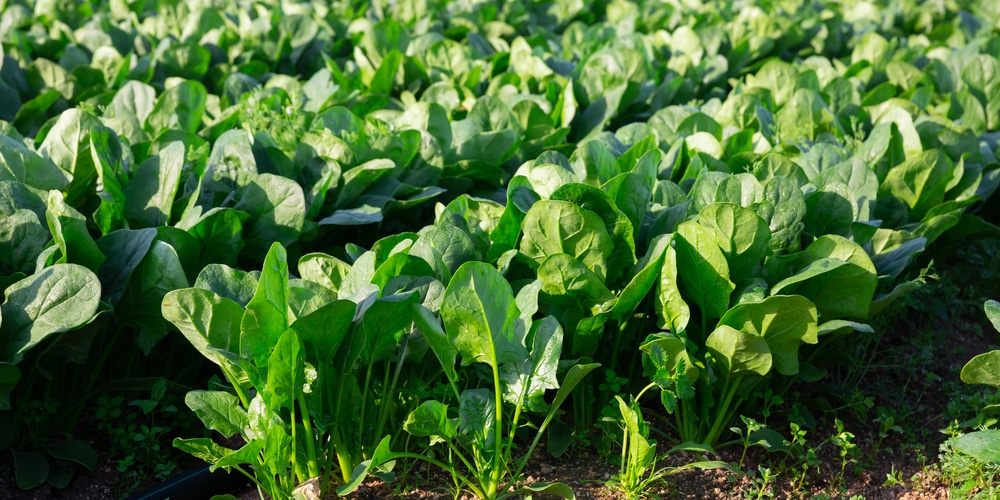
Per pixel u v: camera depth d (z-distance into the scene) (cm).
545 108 476
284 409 298
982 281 459
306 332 253
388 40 565
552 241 289
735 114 473
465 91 504
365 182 371
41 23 641
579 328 291
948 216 366
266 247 334
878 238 338
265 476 258
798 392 348
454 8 729
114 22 637
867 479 309
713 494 293
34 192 306
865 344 367
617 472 301
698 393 311
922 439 335
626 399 323
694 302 306
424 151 395
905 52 609
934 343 405
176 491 287
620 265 301
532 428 318
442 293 277
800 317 279
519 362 275
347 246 307
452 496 285
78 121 338
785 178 306
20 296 268
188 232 312
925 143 436
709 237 276
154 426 311
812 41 702
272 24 641
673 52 620
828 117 450
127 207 327
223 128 422
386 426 298
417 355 282
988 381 287
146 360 326
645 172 332
